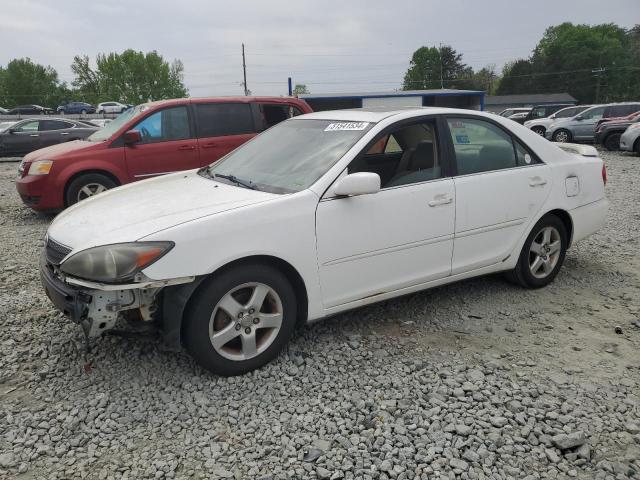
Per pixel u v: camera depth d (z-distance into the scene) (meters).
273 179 3.75
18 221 8.18
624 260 5.70
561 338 3.93
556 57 98.75
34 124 18.33
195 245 3.04
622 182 11.09
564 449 2.71
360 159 3.67
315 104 41.50
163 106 8.05
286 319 3.44
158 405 3.08
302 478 2.53
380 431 2.83
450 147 4.09
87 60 93.00
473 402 3.10
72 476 2.56
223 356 3.26
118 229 3.15
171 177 4.42
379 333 3.97
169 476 2.54
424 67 108.81
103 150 7.77
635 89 96.19
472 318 4.24
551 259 4.85
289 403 3.09
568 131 21.06
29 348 3.75
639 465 2.63
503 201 4.30
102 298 3.01
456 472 2.56
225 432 2.86
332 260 3.52
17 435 2.85
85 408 3.06
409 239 3.83
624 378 3.38
